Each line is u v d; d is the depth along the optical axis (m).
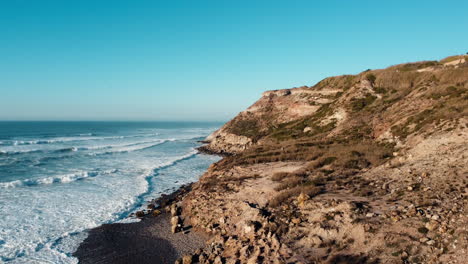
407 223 10.26
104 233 17.89
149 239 16.92
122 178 33.72
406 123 25.08
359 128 33.72
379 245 9.75
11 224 18.75
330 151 26.36
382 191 14.09
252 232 13.24
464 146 15.85
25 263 14.21
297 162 25.27
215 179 23.92
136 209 22.66
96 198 25.16
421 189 13.01
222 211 17.42
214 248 13.55
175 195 26.73
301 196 14.73
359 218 11.38
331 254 10.20
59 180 31.59
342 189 15.63
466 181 12.38
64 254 15.18
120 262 14.42
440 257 8.45
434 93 28.73
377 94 42.31
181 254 14.88
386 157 20.91
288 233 12.38
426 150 17.47
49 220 19.77
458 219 9.63
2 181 30.73
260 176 21.69
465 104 22.05
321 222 12.06
